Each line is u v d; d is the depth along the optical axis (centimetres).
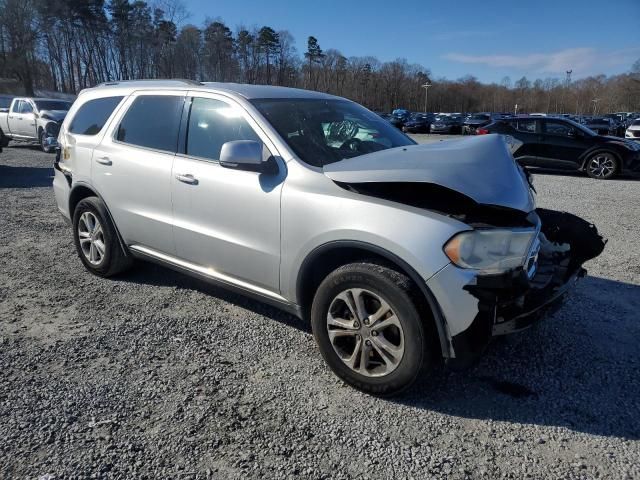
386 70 10719
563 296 309
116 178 418
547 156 1298
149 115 408
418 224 262
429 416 274
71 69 6256
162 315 391
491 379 310
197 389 294
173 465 234
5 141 1770
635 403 287
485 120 4075
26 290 438
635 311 408
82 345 343
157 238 396
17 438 249
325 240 290
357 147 359
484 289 251
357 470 234
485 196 261
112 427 259
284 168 317
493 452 247
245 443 250
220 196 343
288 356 334
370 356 288
